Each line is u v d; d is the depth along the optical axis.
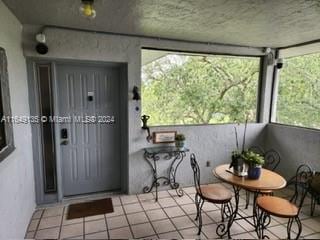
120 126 3.32
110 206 2.93
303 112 3.57
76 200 3.08
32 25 2.54
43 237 2.29
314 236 2.38
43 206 2.90
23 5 1.96
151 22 2.48
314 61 3.38
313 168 3.27
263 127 4.01
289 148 3.63
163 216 2.71
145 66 3.29
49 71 2.80
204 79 3.73
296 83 3.67
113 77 3.19
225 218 2.66
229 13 2.19
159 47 3.17
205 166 3.69
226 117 3.93
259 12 2.16
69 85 2.99
